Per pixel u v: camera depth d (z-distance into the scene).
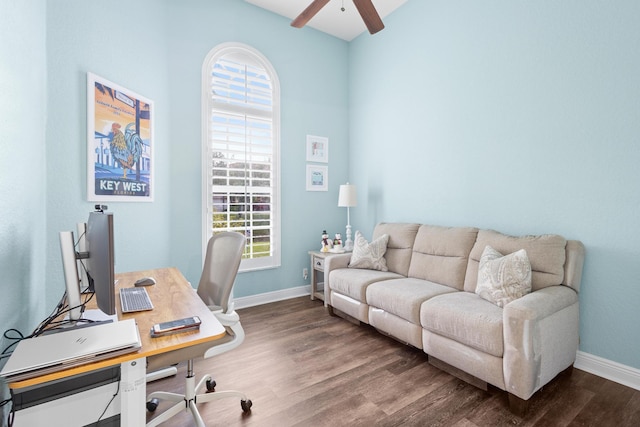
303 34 3.86
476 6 2.80
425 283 2.70
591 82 2.12
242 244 1.76
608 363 2.06
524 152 2.49
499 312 1.91
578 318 2.09
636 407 1.76
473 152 2.86
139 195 2.53
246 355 2.39
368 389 1.95
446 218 3.12
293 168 3.83
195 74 3.10
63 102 1.85
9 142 1.27
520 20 2.49
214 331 1.17
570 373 2.11
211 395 1.69
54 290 1.81
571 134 2.22
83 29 2.00
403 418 1.68
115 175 2.27
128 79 2.41
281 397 1.87
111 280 1.07
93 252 1.26
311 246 4.03
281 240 3.76
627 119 1.97
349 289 2.89
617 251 2.03
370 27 2.27
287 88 3.74
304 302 3.67
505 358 1.72
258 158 3.55
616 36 2.00
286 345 2.56
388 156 3.76
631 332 1.97
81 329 1.08
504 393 1.90
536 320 1.68
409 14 3.44
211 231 3.23
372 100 3.96
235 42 3.32
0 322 1.21
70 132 1.91
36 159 1.58
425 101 3.30
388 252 3.29
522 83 2.49
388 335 2.76
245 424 1.64
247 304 3.52
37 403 0.95
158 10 2.76
